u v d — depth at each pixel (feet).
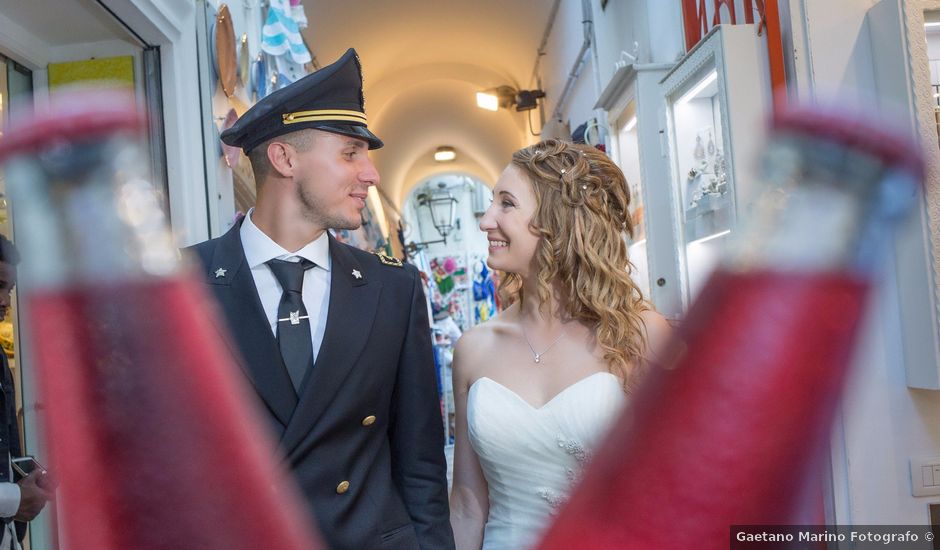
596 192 6.03
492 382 6.00
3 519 5.58
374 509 5.22
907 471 7.61
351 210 5.49
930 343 7.13
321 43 26.05
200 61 9.86
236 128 5.46
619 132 13.38
